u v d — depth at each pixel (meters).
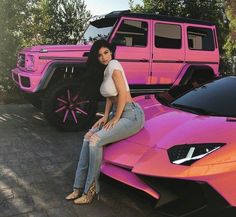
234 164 3.11
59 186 4.20
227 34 14.82
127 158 3.44
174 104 4.40
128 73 7.23
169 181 3.14
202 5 13.27
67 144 5.81
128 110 3.69
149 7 13.57
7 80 9.42
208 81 4.87
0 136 6.16
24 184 4.24
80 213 3.60
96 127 3.85
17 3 9.93
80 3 11.58
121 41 7.13
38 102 7.59
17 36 10.01
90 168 3.66
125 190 3.46
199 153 3.16
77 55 6.58
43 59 6.39
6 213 3.58
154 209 3.23
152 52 7.46
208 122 3.59
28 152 5.37
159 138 3.50
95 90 3.79
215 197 3.07
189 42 8.03
